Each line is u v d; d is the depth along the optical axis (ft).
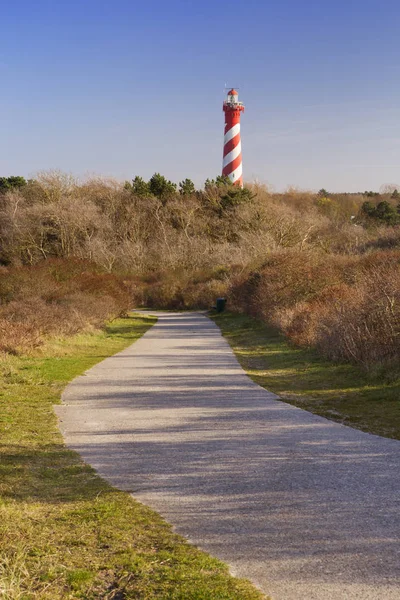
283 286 95.30
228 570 15.10
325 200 350.64
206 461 25.35
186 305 169.48
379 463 24.21
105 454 26.78
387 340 46.80
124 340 83.61
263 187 299.58
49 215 221.25
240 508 19.56
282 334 76.84
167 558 15.83
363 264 95.04
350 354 49.62
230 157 280.10
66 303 92.84
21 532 17.58
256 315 107.34
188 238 231.91
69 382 47.11
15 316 74.18
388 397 37.42
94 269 128.06
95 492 21.53
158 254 225.56
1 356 56.29
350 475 22.72
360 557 15.56
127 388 44.39
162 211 260.42
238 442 28.43
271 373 51.13
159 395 41.45
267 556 15.83
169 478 23.11
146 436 30.04
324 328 57.31
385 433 29.32
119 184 273.95
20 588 14.30
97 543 16.94
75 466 24.86
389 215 289.94
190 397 40.57
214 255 209.15
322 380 45.39
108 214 249.14
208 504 20.02
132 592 14.11
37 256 219.00
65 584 14.61
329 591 13.85
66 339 74.74
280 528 17.71
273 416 34.04
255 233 209.67
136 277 199.52
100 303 100.63
